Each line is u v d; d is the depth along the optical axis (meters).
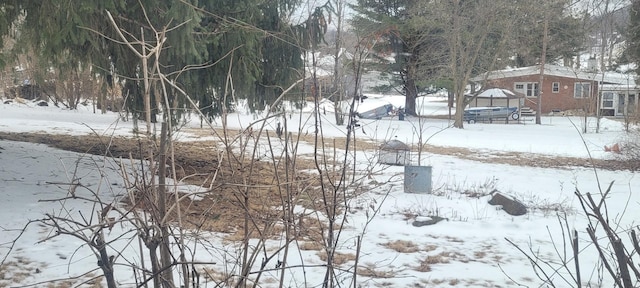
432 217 7.13
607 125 31.20
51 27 6.88
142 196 2.48
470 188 9.85
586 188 10.65
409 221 7.13
